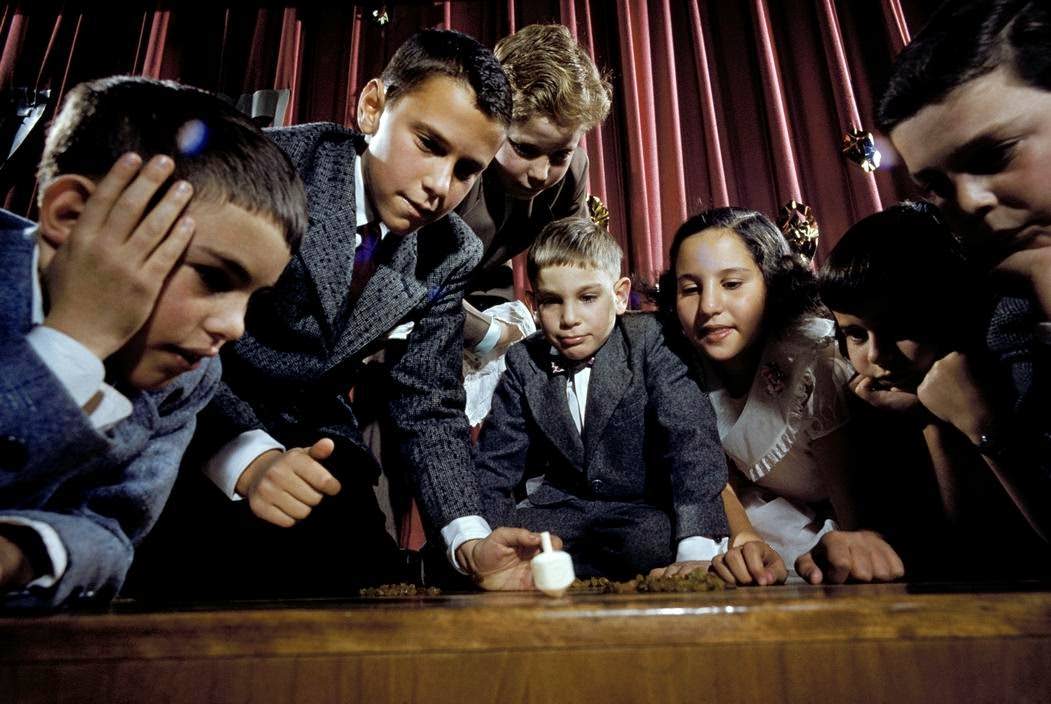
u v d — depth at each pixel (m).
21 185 2.65
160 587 1.04
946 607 0.39
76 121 0.61
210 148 0.58
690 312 1.21
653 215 2.57
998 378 0.86
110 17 3.07
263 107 2.62
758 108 2.79
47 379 0.51
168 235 0.55
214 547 1.08
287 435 1.10
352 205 1.02
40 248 0.57
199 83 3.00
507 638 0.38
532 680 0.38
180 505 1.07
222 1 3.04
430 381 1.17
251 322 1.03
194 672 0.38
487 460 1.25
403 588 0.80
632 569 1.12
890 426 1.11
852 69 2.78
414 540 1.78
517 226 1.76
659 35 2.82
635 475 1.20
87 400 0.53
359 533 1.19
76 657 0.37
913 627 0.38
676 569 0.97
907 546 1.06
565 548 1.17
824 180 2.66
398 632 0.38
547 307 1.26
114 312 0.54
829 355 1.16
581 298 1.24
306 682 0.38
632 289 1.89
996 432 0.87
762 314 1.19
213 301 0.58
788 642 0.38
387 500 1.42
